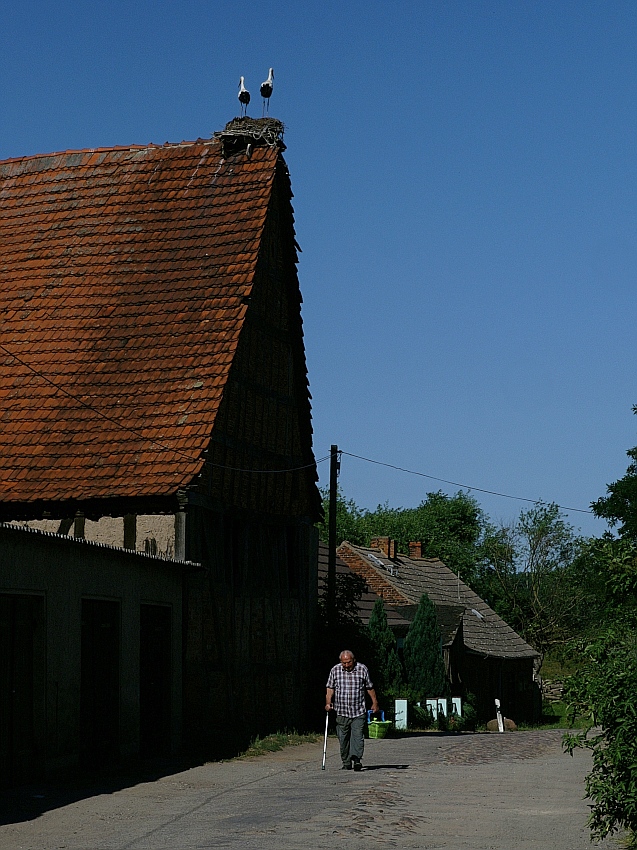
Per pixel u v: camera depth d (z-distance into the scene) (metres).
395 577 51.12
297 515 28.61
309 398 29.11
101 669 17.17
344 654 17.56
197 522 22.78
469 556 88.00
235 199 27.27
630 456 50.66
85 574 16.44
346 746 17.53
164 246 26.94
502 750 22.06
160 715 19.80
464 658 47.53
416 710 35.41
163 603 19.75
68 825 11.81
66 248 27.72
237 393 25.19
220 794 14.33
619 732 10.08
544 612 71.75
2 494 22.80
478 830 11.38
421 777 16.19
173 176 28.48
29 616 14.95
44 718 15.05
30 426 24.08
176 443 22.97
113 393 24.25
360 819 11.88
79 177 29.42
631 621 11.01
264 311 26.95
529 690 57.88
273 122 28.25
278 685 26.62
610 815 10.41
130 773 16.84
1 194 29.78
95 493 22.42
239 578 25.03
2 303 26.80
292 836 10.91
